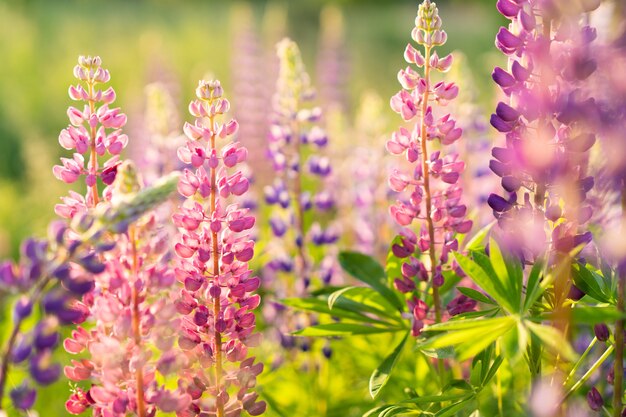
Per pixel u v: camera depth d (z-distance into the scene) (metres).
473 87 2.23
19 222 3.19
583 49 1.29
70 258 1.20
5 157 4.38
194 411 1.34
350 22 11.27
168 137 2.09
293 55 1.84
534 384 1.38
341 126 2.52
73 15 8.38
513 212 1.37
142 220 1.27
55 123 5.19
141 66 5.93
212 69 6.46
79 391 1.32
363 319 1.52
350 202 2.33
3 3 7.99
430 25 1.42
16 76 5.84
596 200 1.36
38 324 1.18
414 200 1.45
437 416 1.38
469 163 2.12
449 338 1.29
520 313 1.30
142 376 1.28
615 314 1.28
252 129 3.80
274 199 1.83
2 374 1.18
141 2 10.09
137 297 1.27
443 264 1.45
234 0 11.48
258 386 1.69
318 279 1.85
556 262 1.34
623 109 1.28
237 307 1.39
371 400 1.69
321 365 1.76
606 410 1.37
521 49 1.35
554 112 1.33
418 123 1.44
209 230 1.36
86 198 1.37
